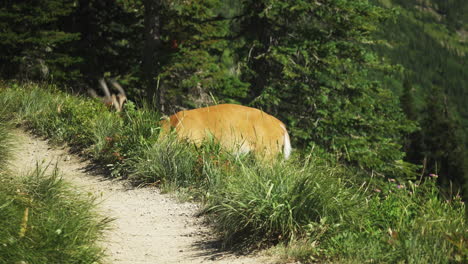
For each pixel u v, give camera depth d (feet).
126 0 105.60
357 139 99.76
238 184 28.17
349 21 103.24
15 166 38.24
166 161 37.01
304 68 101.09
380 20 106.52
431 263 20.39
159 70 99.50
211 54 110.52
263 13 99.55
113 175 38.40
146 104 43.24
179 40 104.53
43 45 95.25
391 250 21.40
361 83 104.53
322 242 23.57
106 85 104.58
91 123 44.57
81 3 106.11
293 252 23.30
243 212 25.85
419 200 26.81
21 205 24.79
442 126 255.09
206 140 35.70
